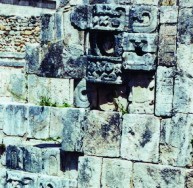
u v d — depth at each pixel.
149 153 7.58
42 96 11.39
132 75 7.66
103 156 7.78
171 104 7.46
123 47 7.55
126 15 7.58
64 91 11.24
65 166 8.65
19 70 13.20
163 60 7.46
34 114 10.84
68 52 8.13
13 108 10.97
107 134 7.75
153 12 7.47
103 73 7.71
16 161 9.09
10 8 19.95
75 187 8.47
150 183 7.59
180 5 7.37
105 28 7.63
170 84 7.45
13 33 17.64
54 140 10.68
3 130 11.02
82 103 8.07
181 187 7.47
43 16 8.28
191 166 7.46
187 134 7.42
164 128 7.51
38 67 8.49
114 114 7.72
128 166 7.67
